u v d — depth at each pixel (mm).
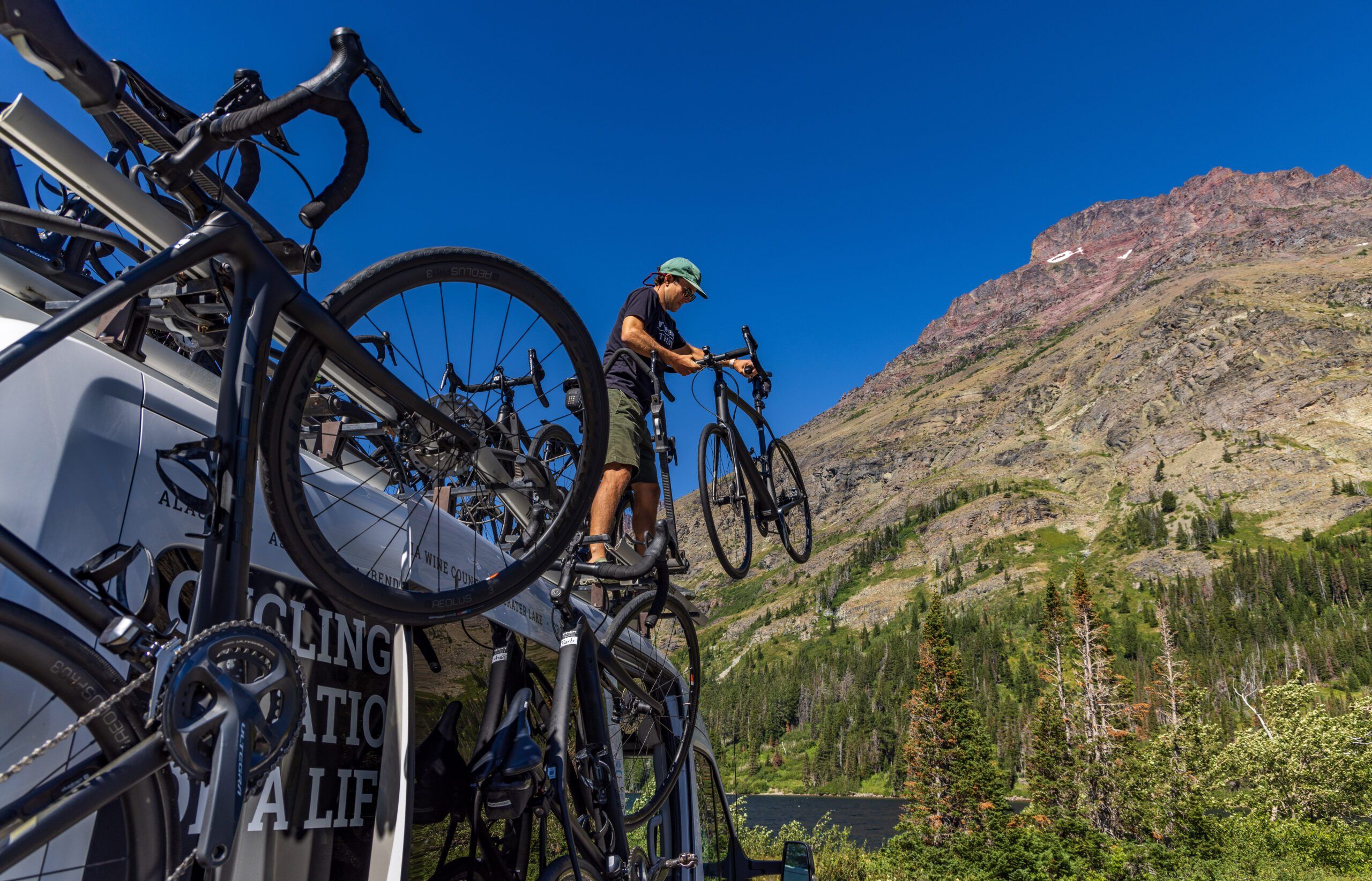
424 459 2336
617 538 3977
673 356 4266
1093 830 34219
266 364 1567
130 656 1260
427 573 2523
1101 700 46656
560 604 2961
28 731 1260
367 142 1834
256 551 1846
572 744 3025
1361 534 188375
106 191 1828
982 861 32812
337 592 1765
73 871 1290
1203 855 35469
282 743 1339
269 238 1983
